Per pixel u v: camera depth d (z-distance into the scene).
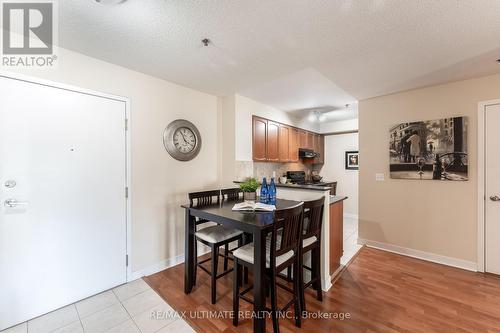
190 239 2.18
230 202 2.54
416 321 1.76
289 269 2.27
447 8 1.45
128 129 2.38
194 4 1.43
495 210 2.47
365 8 1.46
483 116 2.52
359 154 3.46
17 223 1.76
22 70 1.78
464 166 2.62
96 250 2.17
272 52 2.05
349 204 5.29
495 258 2.48
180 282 2.38
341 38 1.82
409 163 2.99
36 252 1.84
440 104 2.79
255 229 1.56
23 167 1.78
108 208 2.24
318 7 1.46
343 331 1.66
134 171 2.43
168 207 2.73
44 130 1.87
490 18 1.54
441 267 2.68
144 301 2.05
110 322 1.79
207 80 2.72
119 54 2.08
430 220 2.87
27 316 1.80
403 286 2.26
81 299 2.07
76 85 2.03
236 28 1.69
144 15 1.54
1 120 1.69
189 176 2.96
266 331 1.68
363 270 2.60
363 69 2.39
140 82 2.47
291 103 3.73
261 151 3.69
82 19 1.58
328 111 4.30
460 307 1.93
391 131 3.15
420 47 1.95
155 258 2.61
